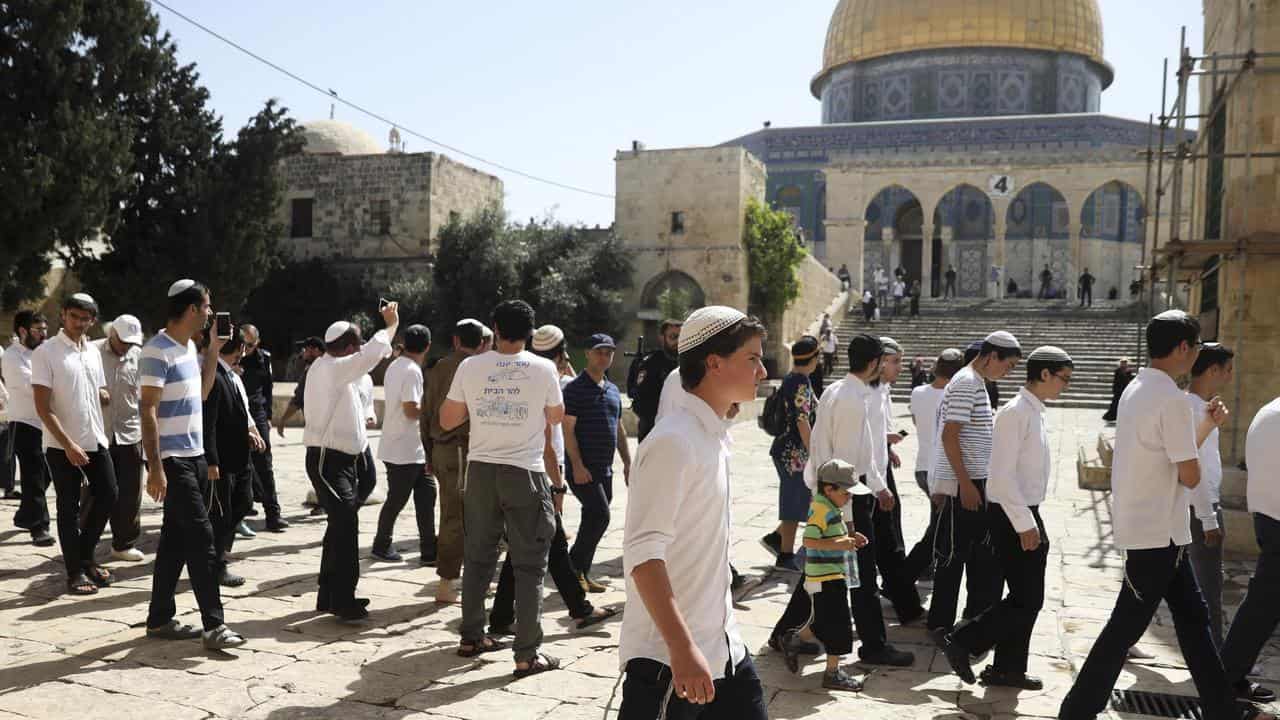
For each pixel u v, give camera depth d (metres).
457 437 6.60
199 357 6.32
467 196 37.66
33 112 20.75
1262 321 9.43
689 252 33.34
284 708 4.67
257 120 27.17
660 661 2.74
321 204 36.34
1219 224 11.06
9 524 9.22
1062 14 50.88
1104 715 4.86
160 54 24.12
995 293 40.38
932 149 47.19
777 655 5.71
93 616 6.17
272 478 9.18
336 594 6.07
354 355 6.32
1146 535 4.41
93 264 25.20
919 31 51.38
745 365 2.80
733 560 8.23
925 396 8.27
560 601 6.82
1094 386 27.42
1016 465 5.10
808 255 35.69
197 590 5.49
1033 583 5.08
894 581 6.40
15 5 20.23
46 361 6.63
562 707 4.72
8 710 4.58
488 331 6.82
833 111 56.28
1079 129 45.41
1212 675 4.41
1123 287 45.56
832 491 5.15
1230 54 10.46
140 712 4.58
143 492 10.84
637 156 34.03
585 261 32.41
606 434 6.73
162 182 25.78
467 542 5.48
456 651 5.59
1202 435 5.39
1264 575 4.85
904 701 4.96
